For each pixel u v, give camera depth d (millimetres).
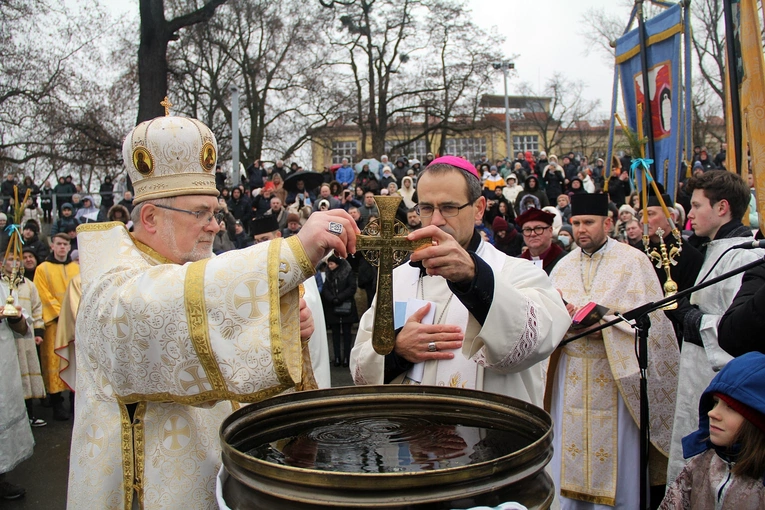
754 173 3043
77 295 6695
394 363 2320
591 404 4062
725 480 2295
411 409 1757
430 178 2295
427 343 2217
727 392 2252
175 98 27797
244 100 29109
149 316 1705
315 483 1132
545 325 1984
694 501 2400
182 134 1991
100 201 17766
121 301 1745
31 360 6707
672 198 6094
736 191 3496
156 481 1854
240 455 1242
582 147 39781
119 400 1854
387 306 1701
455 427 1655
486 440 1546
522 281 2234
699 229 3611
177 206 2006
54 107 22344
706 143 31609
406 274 2518
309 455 1444
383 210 1718
